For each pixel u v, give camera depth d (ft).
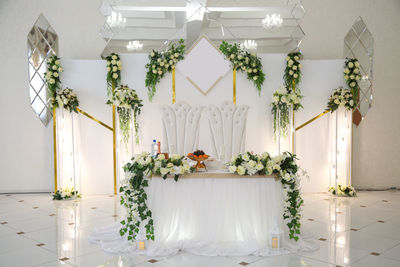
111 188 23.76
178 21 24.45
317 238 14.96
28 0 24.85
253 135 23.68
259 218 13.52
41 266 12.14
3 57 24.71
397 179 26.27
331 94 24.07
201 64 23.32
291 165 13.65
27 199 22.82
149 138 23.50
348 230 16.07
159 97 23.38
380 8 26.14
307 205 20.86
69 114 23.00
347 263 12.31
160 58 22.81
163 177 13.08
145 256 12.90
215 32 24.77
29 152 24.94
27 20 24.86
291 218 13.74
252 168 13.21
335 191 23.58
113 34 24.45
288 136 23.41
